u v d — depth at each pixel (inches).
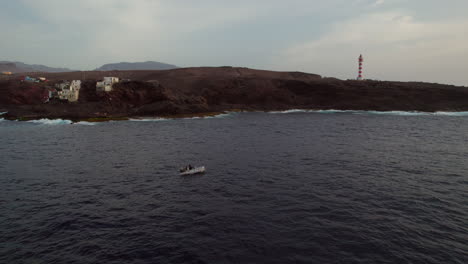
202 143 1924.2
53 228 721.0
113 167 1320.1
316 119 3693.4
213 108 5000.0
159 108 4079.7
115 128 2800.2
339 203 854.5
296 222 730.2
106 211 823.1
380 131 2491.4
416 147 1742.1
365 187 999.6
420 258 568.7
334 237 653.9
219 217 767.1
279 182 1065.5
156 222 746.8
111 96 4141.2
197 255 588.4
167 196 938.1
